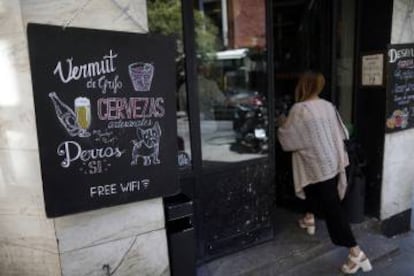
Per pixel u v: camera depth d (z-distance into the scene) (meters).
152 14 2.89
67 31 1.95
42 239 2.16
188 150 3.09
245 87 3.33
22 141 2.06
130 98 2.18
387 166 3.77
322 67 4.02
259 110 3.42
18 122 2.04
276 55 4.41
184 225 2.65
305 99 3.32
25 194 2.13
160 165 2.32
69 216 2.14
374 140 3.78
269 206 3.54
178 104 3.05
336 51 3.94
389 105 3.62
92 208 2.14
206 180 3.17
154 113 2.26
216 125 3.21
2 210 2.20
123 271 2.36
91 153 2.10
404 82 3.68
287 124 3.31
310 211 3.66
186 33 2.94
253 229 3.47
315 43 4.09
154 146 2.29
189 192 3.09
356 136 3.94
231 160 3.32
